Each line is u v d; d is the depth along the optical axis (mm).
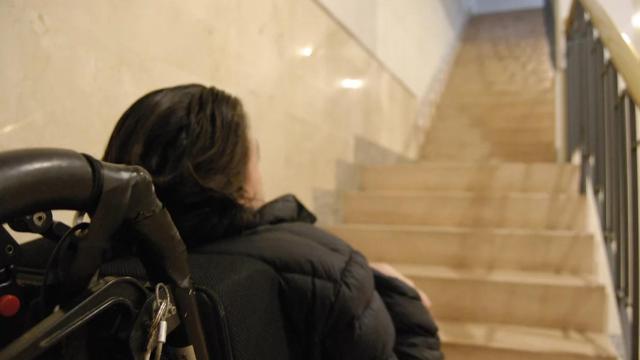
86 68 941
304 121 2088
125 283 359
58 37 875
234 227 604
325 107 2332
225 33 1467
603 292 1638
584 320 1657
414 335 771
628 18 2018
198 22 1329
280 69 1855
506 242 1955
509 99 4484
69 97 899
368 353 583
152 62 1140
